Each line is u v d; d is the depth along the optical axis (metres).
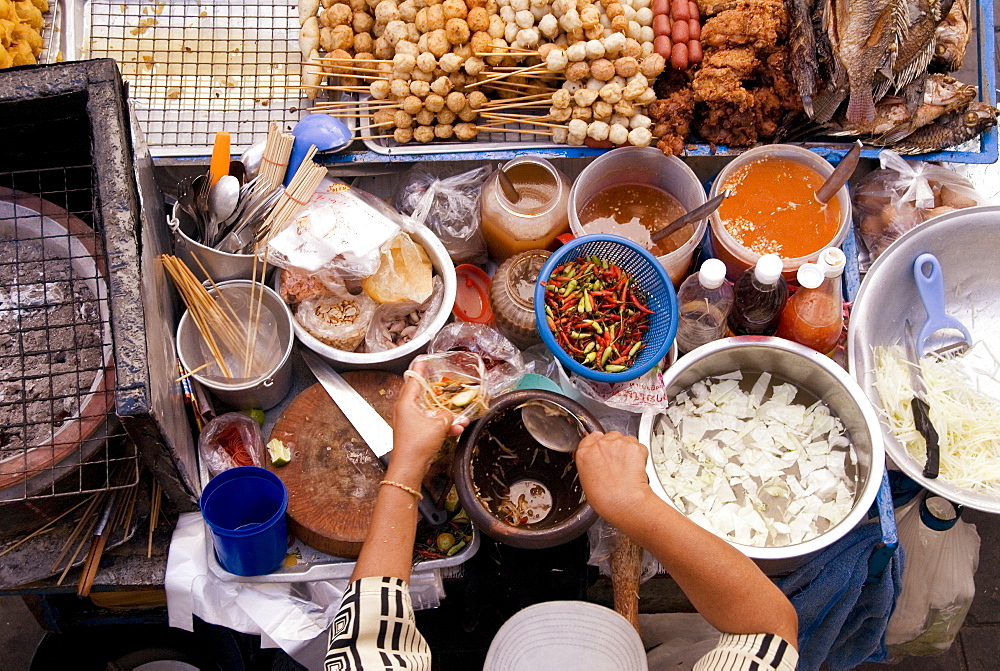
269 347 1.84
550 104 1.96
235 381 1.73
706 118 1.99
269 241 1.73
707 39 1.93
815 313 1.77
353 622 1.27
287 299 1.86
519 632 1.50
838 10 1.83
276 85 2.05
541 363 1.93
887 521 1.72
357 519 1.74
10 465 1.45
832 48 1.84
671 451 1.82
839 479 1.79
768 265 1.66
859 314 1.82
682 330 1.86
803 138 2.03
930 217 2.01
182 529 1.71
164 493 1.71
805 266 1.70
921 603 2.13
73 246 1.64
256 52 2.09
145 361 1.36
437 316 1.85
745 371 1.91
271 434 1.81
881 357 1.84
